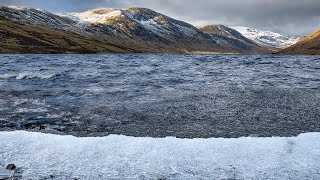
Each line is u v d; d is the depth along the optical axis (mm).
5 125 13492
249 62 65438
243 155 9023
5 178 7668
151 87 25438
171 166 8359
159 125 13805
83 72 38125
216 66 51344
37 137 10336
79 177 7789
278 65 55438
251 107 17562
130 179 7695
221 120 14719
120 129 13102
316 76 34812
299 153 9070
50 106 17609
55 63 57938
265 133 12531
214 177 7781
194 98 20391
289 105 18109
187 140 10211
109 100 19609
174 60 73500
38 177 7766
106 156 8961
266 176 7812
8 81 28188
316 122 14242
